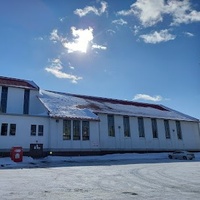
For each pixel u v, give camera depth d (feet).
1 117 86.94
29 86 117.39
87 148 103.30
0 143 84.58
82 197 25.64
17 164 69.97
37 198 24.97
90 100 139.23
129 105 152.87
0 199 24.38
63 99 124.57
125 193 27.99
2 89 108.47
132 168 59.41
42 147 92.53
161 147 134.62
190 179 40.63
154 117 136.05
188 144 147.64
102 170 53.93
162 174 47.55
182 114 166.20
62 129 98.84
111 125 120.78
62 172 49.29
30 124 92.07
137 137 127.54
